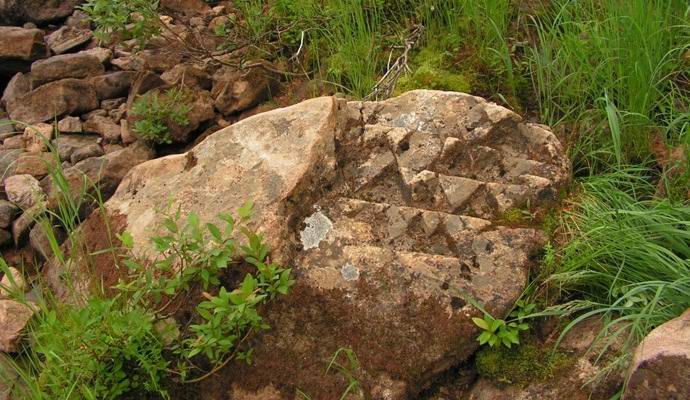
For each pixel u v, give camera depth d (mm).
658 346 1438
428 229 1765
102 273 1896
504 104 2141
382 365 1672
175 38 2646
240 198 1815
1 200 2283
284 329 1713
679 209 1710
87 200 2223
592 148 2012
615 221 1756
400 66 2256
